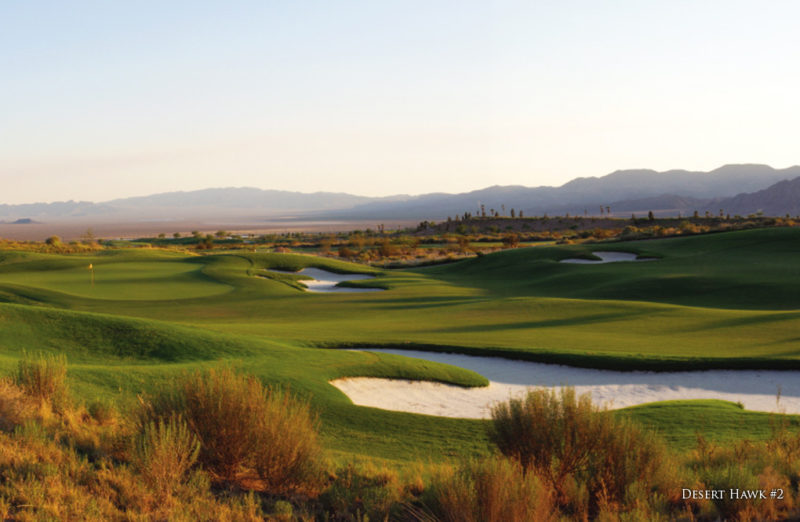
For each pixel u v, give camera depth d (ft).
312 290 173.58
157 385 45.27
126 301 135.95
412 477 28.89
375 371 62.23
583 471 25.16
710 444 34.65
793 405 57.72
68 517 19.47
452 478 23.15
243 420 25.80
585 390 62.90
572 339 82.69
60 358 42.98
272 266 207.10
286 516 22.16
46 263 197.67
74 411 34.53
